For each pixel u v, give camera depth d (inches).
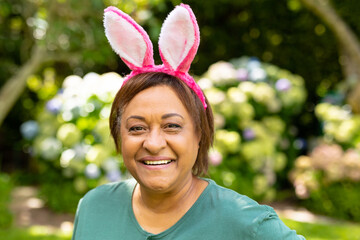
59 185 194.7
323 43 284.0
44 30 189.5
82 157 179.6
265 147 204.5
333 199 197.0
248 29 295.3
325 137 217.3
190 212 52.1
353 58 229.9
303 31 285.7
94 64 294.5
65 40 202.5
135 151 51.2
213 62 300.5
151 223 54.2
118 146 58.7
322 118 222.1
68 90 190.5
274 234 48.9
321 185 201.0
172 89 51.4
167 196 53.3
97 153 171.9
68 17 190.9
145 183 50.9
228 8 289.7
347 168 191.6
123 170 106.9
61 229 172.9
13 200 222.8
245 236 48.9
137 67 53.9
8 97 202.2
